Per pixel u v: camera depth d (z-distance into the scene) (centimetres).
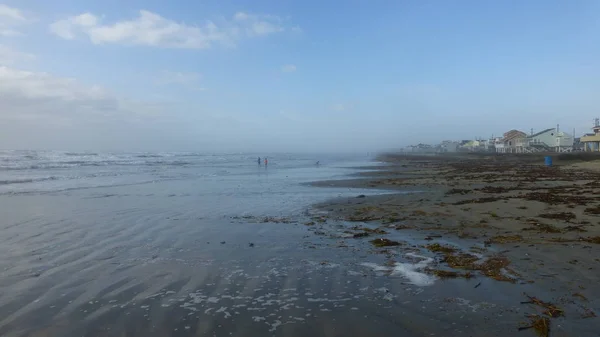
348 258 693
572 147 9238
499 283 541
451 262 647
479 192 1742
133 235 900
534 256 661
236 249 767
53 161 5116
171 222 1069
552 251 687
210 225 1024
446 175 3155
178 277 595
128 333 411
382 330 412
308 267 641
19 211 1259
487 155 8644
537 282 538
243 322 436
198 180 2647
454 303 477
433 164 5641
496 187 1948
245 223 1053
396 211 1219
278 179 2781
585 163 3981
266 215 1195
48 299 505
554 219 984
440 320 431
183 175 3167
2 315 455
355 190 1992
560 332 394
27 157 6109
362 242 820
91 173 3278
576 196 1450
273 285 557
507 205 1250
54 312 464
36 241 835
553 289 510
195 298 508
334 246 786
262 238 866
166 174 3275
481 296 497
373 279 576
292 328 420
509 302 475
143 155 8900
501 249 719
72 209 1309
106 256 716
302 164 5816
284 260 685
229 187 2152
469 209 1197
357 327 420
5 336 404
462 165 5078
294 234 908
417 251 734
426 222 1020
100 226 1009
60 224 1034
